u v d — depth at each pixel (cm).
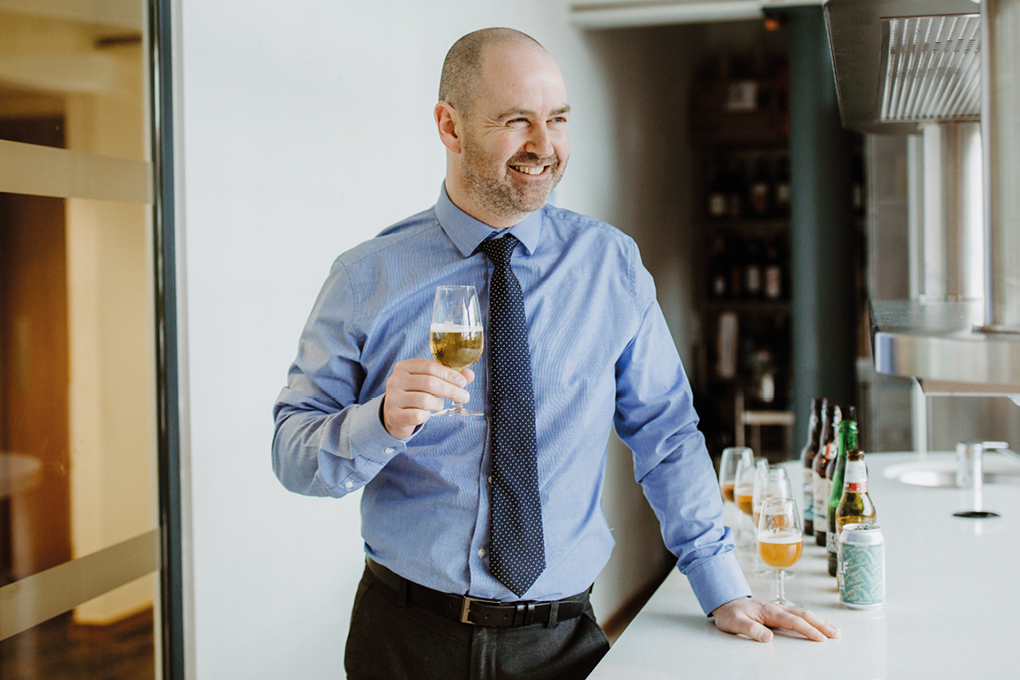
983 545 192
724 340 584
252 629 202
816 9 375
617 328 146
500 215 138
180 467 182
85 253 162
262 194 204
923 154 213
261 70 202
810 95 433
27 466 151
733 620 140
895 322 110
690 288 583
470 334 120
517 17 332
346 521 239
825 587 167
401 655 139
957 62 143
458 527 135
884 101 178
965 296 204
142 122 174
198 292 185
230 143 193
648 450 154
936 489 253
